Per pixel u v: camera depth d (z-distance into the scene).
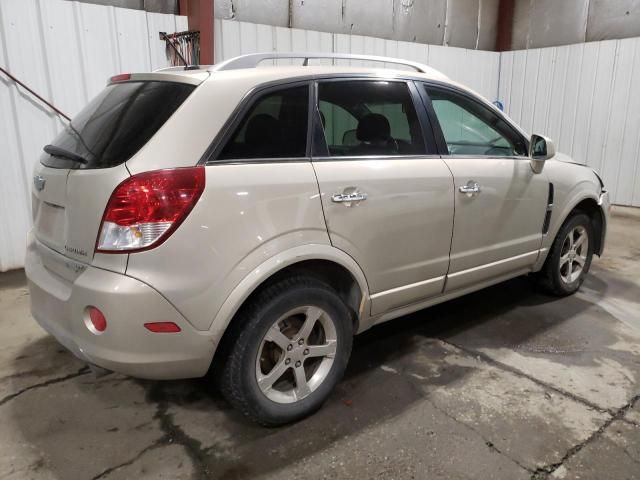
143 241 1.85
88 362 2.04
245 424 2.35
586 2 7.37
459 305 3.75
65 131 2.41
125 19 4.55
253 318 2.10
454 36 7.87
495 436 2.24
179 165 1.91
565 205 3.58
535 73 8.00
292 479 2.00
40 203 2.35
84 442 2.22
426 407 2.46
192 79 2.07
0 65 4.03
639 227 6.16
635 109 7.03
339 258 2.32
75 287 1.94
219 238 1.96
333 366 2.42
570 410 2.43
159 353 1.93
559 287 3.79
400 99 2.71
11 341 3.15
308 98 2.33
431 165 2.71
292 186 2.15
